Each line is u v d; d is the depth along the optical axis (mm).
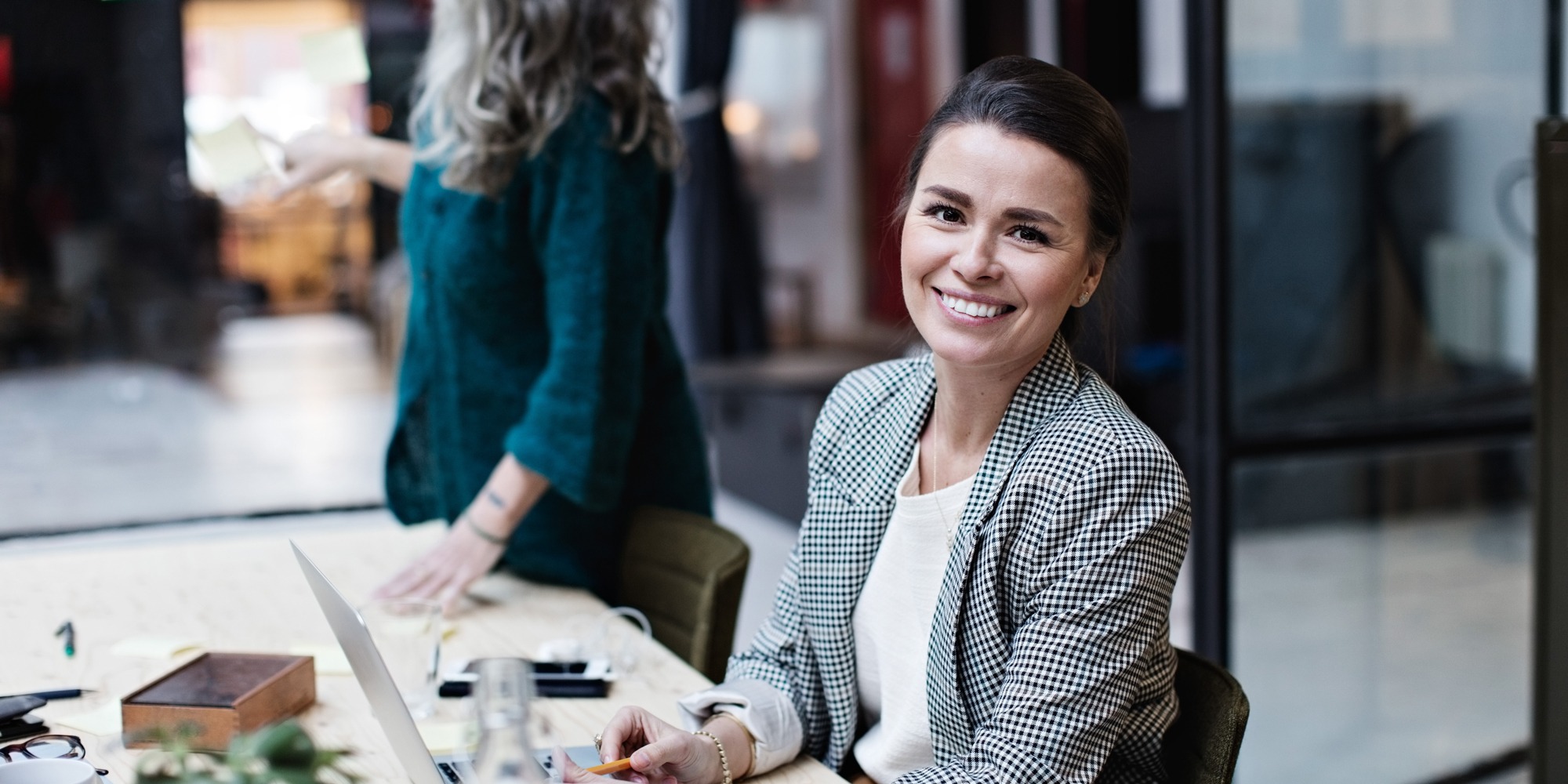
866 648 1458
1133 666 1245
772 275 9883
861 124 9617
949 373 1371
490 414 2094
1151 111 5957
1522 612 3283
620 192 1980
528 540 2068
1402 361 3141
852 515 1452
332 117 8750
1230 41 2914
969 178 1277
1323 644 3139
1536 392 1684
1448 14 3059
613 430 1987
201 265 8523
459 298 2055
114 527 3365
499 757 879
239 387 8430
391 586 1937
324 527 3496
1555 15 3141
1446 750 3125
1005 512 1286
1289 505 3084
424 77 2086
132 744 1329
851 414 1484
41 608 1891
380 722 1183
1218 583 3039
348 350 10000
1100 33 6973
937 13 8680
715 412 5934
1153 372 5699
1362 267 3084
